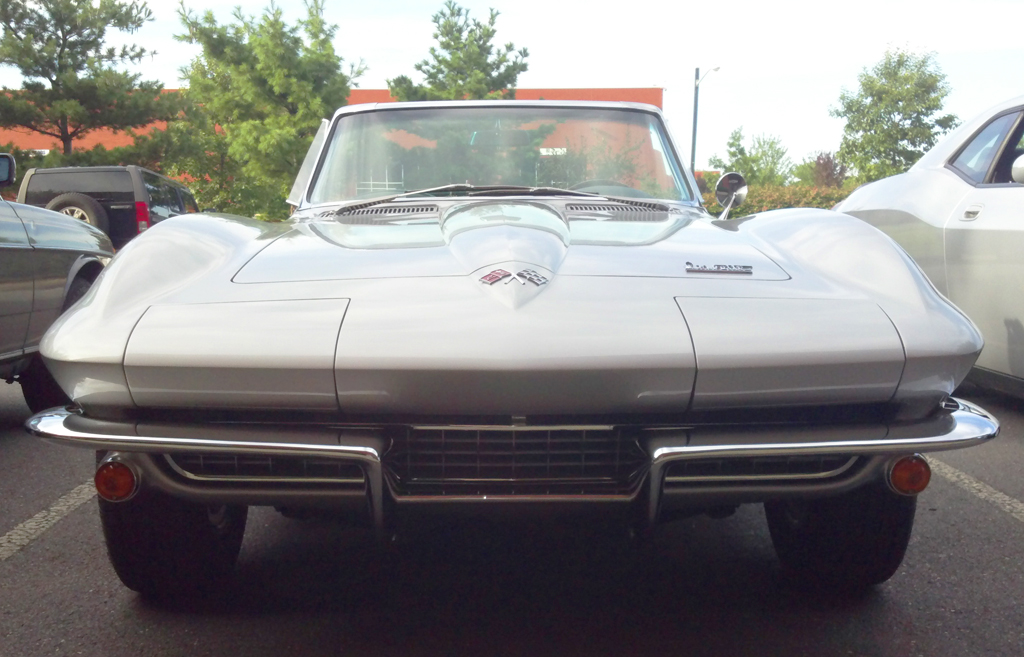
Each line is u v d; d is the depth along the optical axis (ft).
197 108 85.97
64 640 7.57
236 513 8.83
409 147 11.87
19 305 15.16
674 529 10.37
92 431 6.66
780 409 6.78
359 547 9.82
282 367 6.39
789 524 8.71
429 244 8.02
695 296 6.93
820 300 7.01
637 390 6.43
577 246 7.88
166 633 7.72
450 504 6.61
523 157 11.78
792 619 7.95
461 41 81.20
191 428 6.62
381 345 6.39
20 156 81.15
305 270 7.41
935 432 6.73
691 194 11.62
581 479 6.72
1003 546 9.67
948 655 7.23
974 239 14.44
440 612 8.13
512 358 6.26
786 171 189.57
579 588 8.67
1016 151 14.57
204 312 6.80
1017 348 13.58
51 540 10.10
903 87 123.95
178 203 47.60
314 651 7.38
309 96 79.10
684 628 7.79
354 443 6.46
